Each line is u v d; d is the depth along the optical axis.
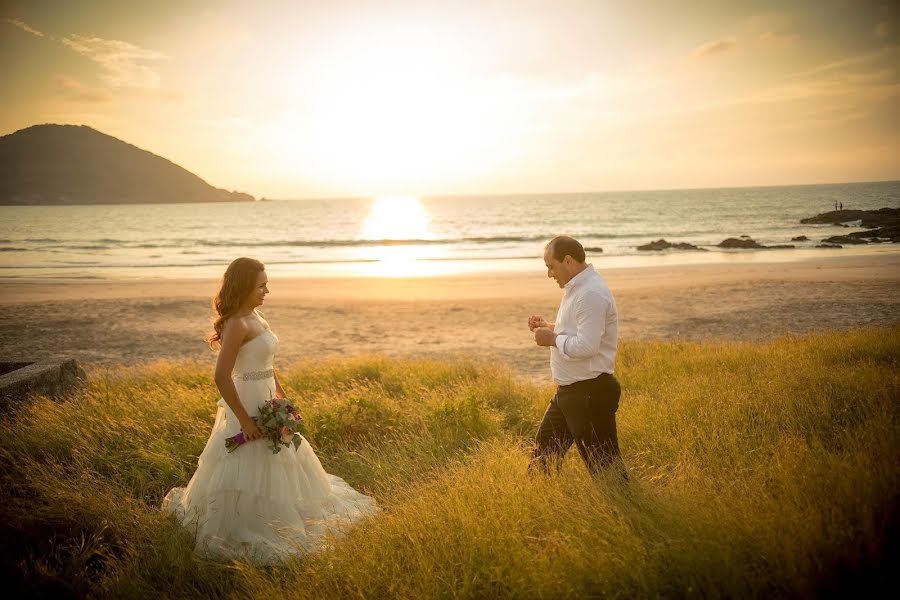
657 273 24.45
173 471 4.64
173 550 3.41
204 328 15.06
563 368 3.93
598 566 2.55
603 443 3.88
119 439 5.01
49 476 4.14
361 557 3.04
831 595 2.24
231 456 3.68
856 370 6.15
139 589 3.09
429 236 57.16
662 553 2.59
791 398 5.29
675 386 6.66
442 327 15.03
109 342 13.48
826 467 3.23
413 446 5.20
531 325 4.28
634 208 110.12
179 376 7.98
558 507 3.17
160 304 18.39
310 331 14.81
